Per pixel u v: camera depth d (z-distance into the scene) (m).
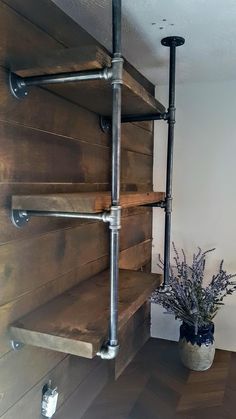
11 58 0.95
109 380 1.68
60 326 0.98
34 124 1.06
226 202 2.04
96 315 1.06
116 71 0.92
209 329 1.85
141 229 2.01
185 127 2.08
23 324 0.99
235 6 1.12
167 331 2.18
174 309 1.85
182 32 1.32
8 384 0.99
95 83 1.01
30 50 1.02
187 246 2.12
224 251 2.06
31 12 1.02
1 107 0.92
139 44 1.43
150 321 2.20
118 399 1.56
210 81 2.00
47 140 1.12
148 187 2.10
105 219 0.95
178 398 1.59
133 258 1.90
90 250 1.42
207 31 1.31
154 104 1.36
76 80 0.95
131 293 1.25
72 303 1.15
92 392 1.52
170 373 1.80
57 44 1.15
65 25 1.18
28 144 1.03
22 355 1.04
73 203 0.93
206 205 2.08
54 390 1.18
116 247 0.96
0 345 0.95
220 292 1.94
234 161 2.01
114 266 0.96
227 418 1.47
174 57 1.44
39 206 0.95
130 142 1.81
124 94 1.13
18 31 0.97
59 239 1.20
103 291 1.27
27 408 1.07
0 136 0.92
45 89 1.09
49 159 1.13
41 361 1.14
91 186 1.41
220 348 2.08
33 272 1.07
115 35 0.94
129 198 1.15
